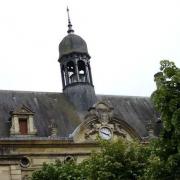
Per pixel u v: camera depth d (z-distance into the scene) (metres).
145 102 69.88
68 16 68.62
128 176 40.66
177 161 30.89
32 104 61.34
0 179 50.84
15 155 52.09
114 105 66.50
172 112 31.36
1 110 58.75
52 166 47.19
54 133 56.91
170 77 32.38
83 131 58.12
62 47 66.06
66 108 62.25
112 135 59.31
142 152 41.88
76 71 64.62
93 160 42.12
